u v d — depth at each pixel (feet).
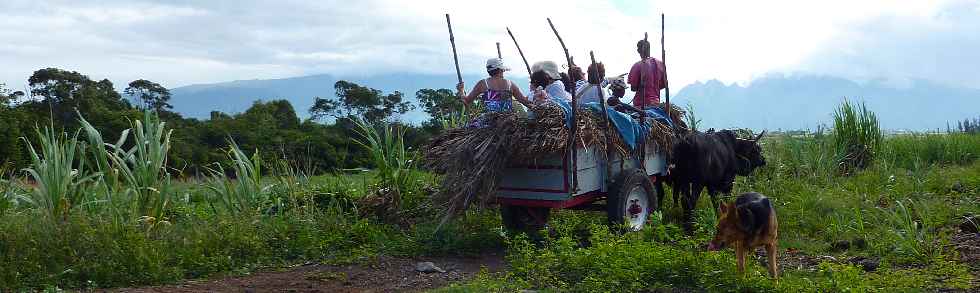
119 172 30.83
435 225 30.58
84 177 29.50
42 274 24.23
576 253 24.80
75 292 23.54
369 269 27.32
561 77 35.19
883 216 31.91
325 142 80.89
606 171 30.60
